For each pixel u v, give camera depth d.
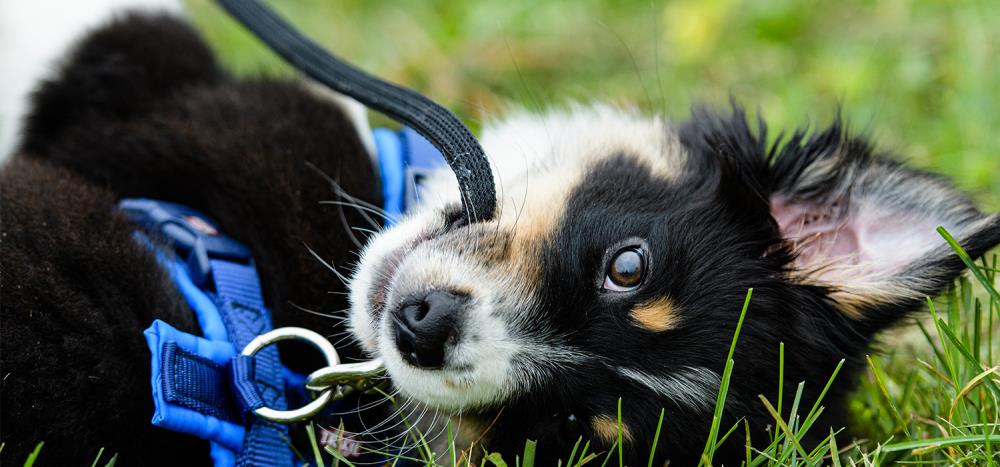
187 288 0.82
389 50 1.12
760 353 0.82
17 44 0.92
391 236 0.83
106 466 0.78
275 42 0.88
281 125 0.88
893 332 0.86
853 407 0.87
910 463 0.83
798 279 0.84
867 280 0.85
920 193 0.84
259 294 0.83
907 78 1.08
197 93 0.90
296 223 0.85
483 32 1.13
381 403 0.83
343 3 1.19
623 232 0.82
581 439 0.81
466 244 0.82
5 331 0.78
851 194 0.86
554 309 0.81
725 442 0.81
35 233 0.81
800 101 1.07
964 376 0.85
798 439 0.80
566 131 0.91
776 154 0.88
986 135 1.02
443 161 0.89
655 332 0.81
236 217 0.85
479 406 0.81
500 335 0.80
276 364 0.81
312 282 0.84
